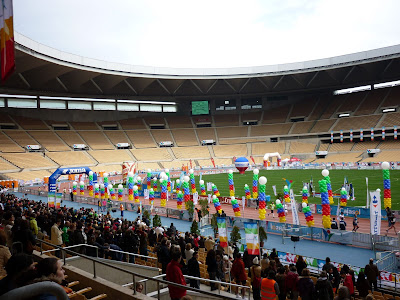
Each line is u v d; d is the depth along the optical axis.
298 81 86.88
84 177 56.69
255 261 11.66
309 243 21.03
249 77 80.94
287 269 10.90
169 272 6.91
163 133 91.19
